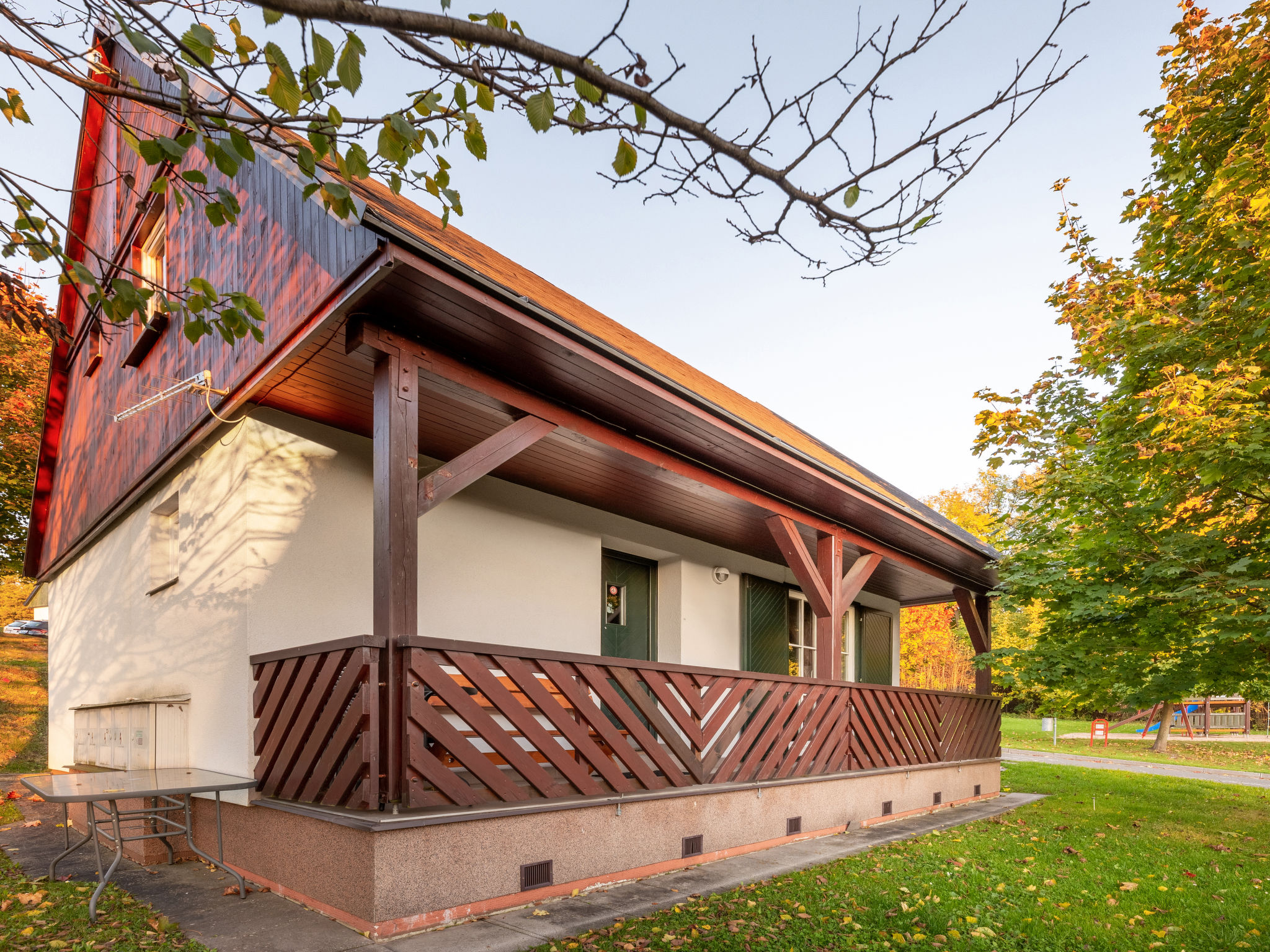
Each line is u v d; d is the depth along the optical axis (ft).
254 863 15.62
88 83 6.39
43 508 36.68
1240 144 19.22
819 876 16.92
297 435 18.49
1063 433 24.56
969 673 76.95
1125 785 37.06
